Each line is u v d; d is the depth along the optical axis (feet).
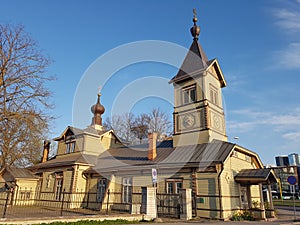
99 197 71.00
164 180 61.67
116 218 42.63
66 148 92.73
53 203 76.54
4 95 57.36
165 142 80.69
